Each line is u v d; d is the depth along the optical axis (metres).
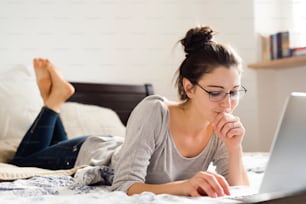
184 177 1.18
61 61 2.48
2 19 2.36
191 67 1.04
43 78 1.84
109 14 2.60
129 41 2.65
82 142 1.60
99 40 2.58
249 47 2.56
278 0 2.53
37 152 1.69
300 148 0.78
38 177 1.25
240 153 1.12
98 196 0.90
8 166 1.45
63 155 1.61
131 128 1.06
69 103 2.23
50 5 2.46
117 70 2.62
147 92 2.63
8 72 2.21
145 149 1.02
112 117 2.29
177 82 1.16
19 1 2.39
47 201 0.84
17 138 1.96
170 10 2.74
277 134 0.75
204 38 1.06
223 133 1.07
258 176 1.34
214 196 0.87
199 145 1.15
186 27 2.76
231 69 1.00
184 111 1.12
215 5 2.72
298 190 0.81
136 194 0.91
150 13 2.70
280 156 0.77
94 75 2.56
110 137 1.61
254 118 2.53
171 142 1.09
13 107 2.02
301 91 2.46
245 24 2.58
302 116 0.75
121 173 1.01
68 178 1.24
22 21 2.40
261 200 0.73
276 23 2.56
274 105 2.58
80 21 2.53
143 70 2.67
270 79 2.58
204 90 1.01
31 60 2.41
